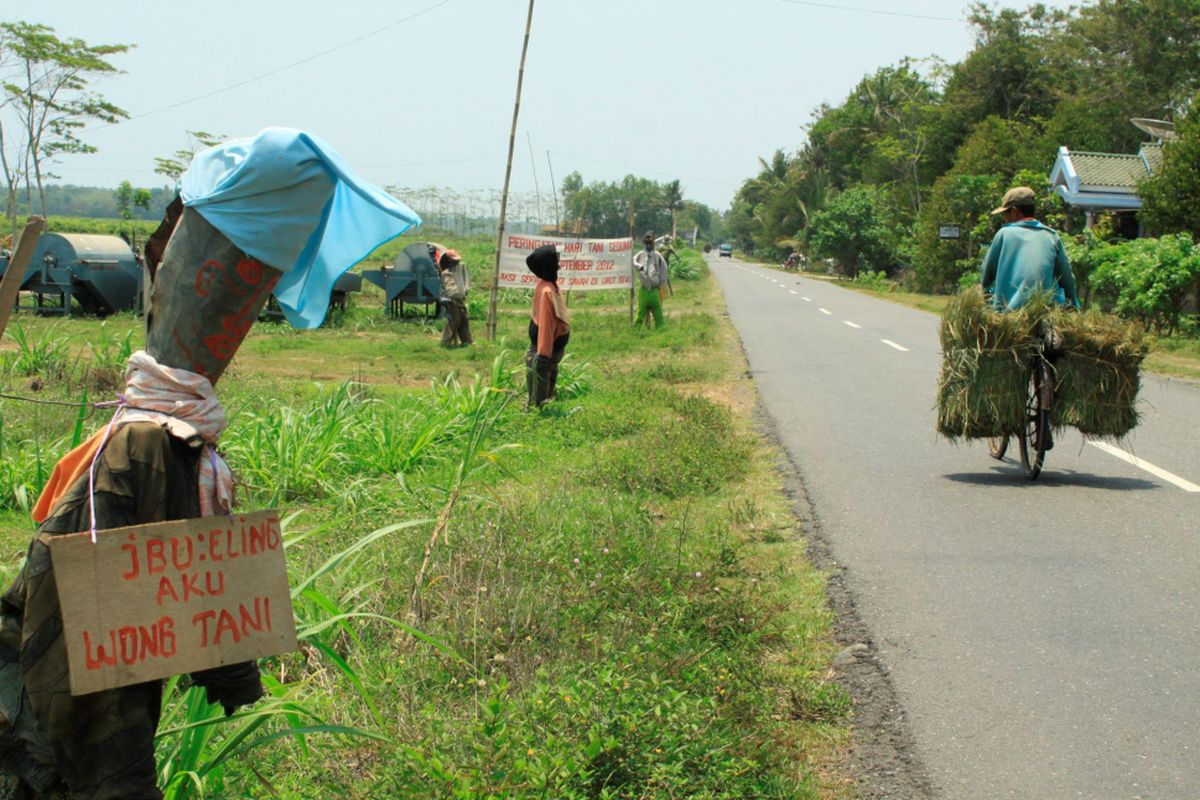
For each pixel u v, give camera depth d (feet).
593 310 102.17
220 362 8.52
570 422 34.60
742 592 17.71
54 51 144.87
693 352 59.21
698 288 139.54
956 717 14.23
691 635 16.10
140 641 7.88
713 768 11.80
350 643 15.65
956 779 12.63
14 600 8.38
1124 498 25.82
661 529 22.06
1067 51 177.68
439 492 23.48
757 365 53.26
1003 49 183.42
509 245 63.05
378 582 17.53
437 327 73.97
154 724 8.70
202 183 8.35
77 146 153.69
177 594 8.00
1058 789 12.40
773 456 31.01
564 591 17.53
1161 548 21.66
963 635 17.06
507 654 15.39
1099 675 15.55
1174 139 88.12
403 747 10.96
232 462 26.68
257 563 8.29
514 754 11.32
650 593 17.60
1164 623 17.56
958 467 29.66
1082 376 26.81
